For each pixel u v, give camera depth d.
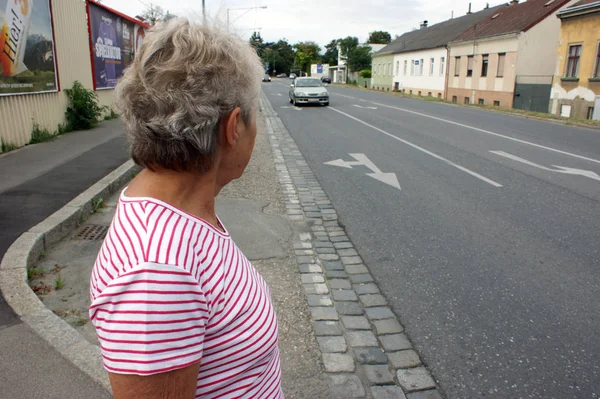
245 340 0.95
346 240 5.03
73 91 10.92
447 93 37.78
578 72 22.56
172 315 0.80
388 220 5.71
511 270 4.35
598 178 8.08
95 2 12.44
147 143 0.89
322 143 11.61
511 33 28.25
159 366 0.79
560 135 13.59
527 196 6.87
